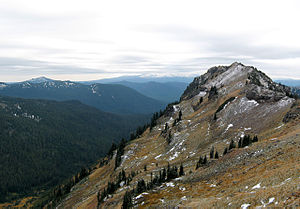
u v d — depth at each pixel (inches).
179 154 4411.9
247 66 7490.2
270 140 2374.5
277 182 1246.3
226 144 3575.3
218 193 1651.1
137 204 2299.5
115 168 5792.3
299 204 821.2
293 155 1611.7
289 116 3061.0
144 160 5036.9
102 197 3708.2
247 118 4084.6
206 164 2684.5
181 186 2357.3
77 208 4478.3
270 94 4153.5
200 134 4675.2
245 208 1056.2
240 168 2006.6
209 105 6190.9
